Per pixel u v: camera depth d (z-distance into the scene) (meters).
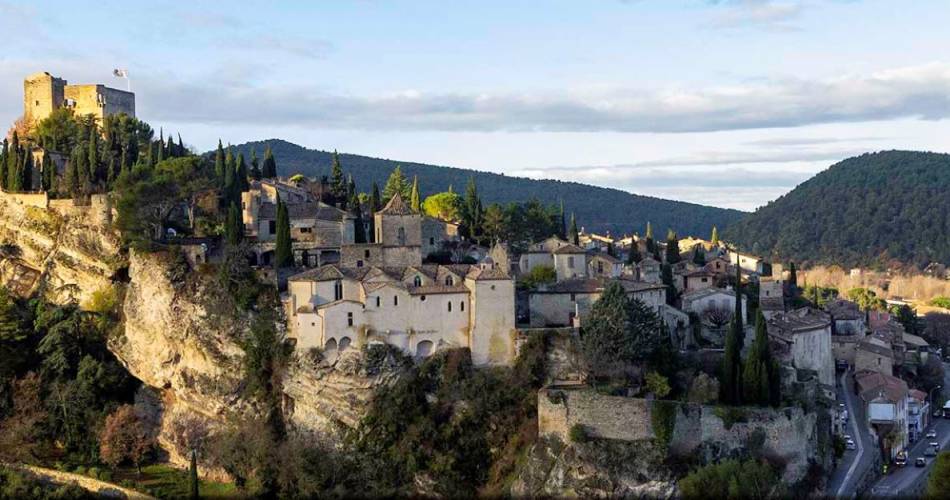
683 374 143.50
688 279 189.62
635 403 133.88
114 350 170.75
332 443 146.50
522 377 145.38
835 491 137.38
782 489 129.50
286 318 154.62
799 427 137.00
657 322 148.62
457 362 147.00
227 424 156.62
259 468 146.88
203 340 158.75
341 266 158.38
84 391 165.12
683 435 133.38
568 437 134.88
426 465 140.88
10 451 158.25
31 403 164.75
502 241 197.00
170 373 163.25
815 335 166.38
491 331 148.38
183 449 159.12
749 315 176.50
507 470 138.38
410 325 148.38
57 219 188.00
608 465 131.25
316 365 147.88
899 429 163.62
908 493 138.00
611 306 142.88
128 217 171.00
